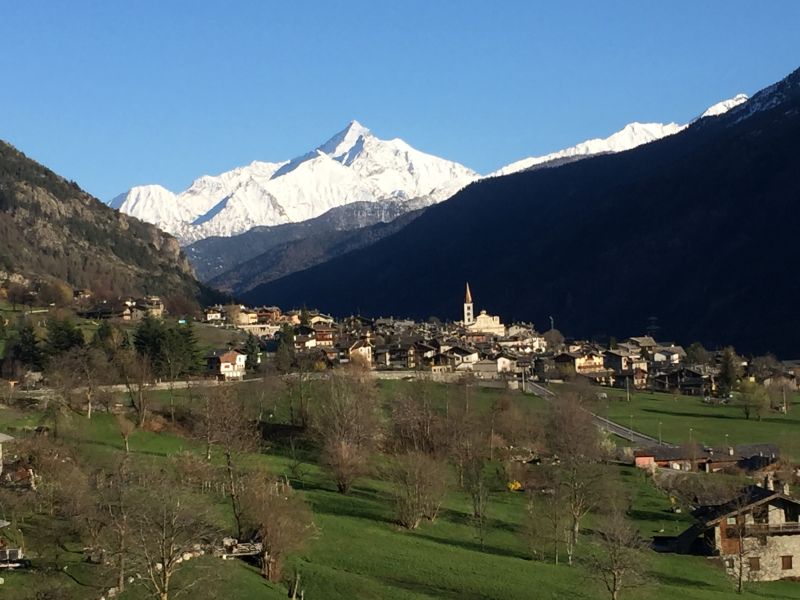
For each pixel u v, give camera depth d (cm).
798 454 16762
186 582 7319
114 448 12556
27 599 6725
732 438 18500
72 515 7931
